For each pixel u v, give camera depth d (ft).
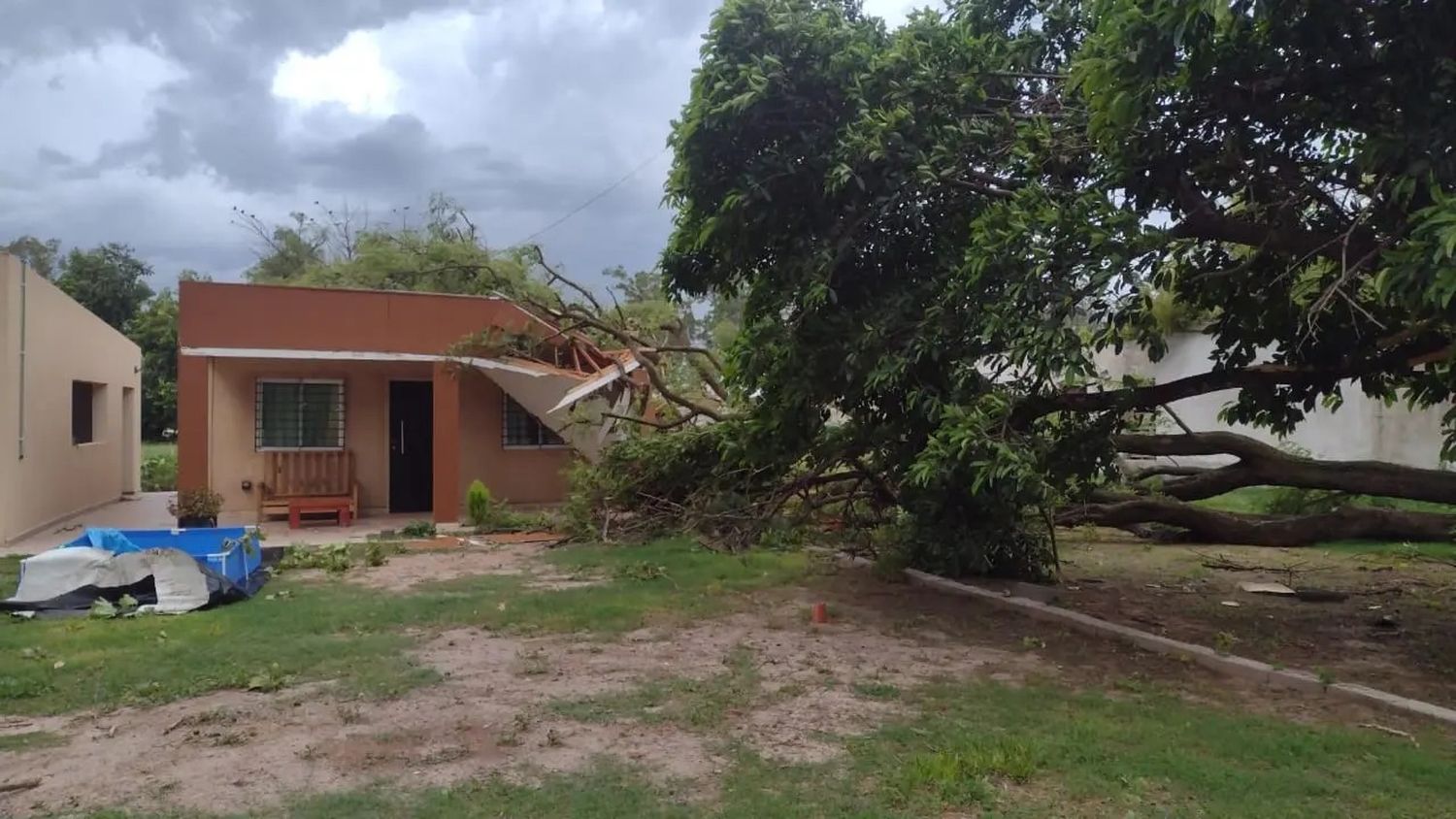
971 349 26.40
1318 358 28.86
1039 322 23.03
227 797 15.01
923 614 28.48
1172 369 69.46
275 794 15.12
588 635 25.73
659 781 15.69
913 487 32.55
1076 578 34.86
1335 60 21.90
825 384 29.78
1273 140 23.85
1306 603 30.86
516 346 50.11
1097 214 22.85
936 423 27.81
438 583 32.58
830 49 28.94
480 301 50.06
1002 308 23.95
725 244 30.53
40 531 47.06
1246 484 36.37
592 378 48.26
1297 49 21.91
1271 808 14.69
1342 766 16.55
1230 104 22.79
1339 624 27.71
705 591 31.37
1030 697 20.43
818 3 30.37
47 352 48.21
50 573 28.37
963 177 28.09
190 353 45.98
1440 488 30.73
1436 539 40.86
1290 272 25.86
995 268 24.35
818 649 24.41
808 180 29.17
